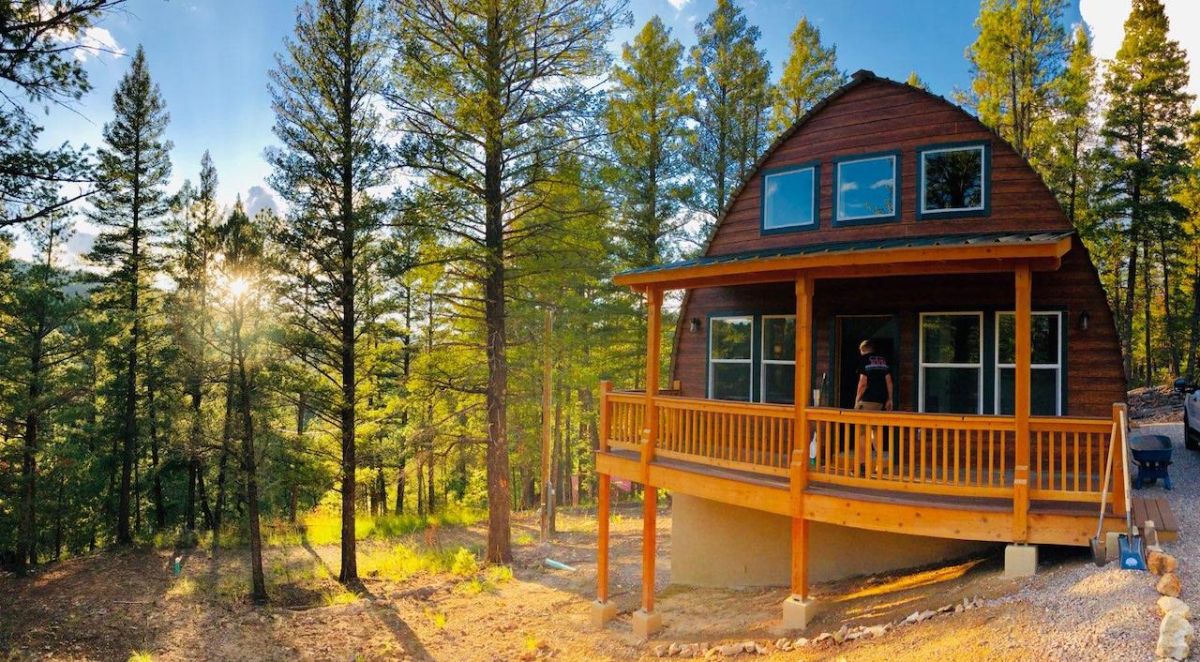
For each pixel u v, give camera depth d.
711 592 12.15
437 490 38.59
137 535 25.84
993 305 10.46
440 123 15.97
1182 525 7.84
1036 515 7.28
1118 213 27.41
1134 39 27.80
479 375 19.45
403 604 14.24
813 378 11.93
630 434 11.17
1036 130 24.88
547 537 19.50
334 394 16.52
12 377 19.39
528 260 18.34
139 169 23.98
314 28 15.91
